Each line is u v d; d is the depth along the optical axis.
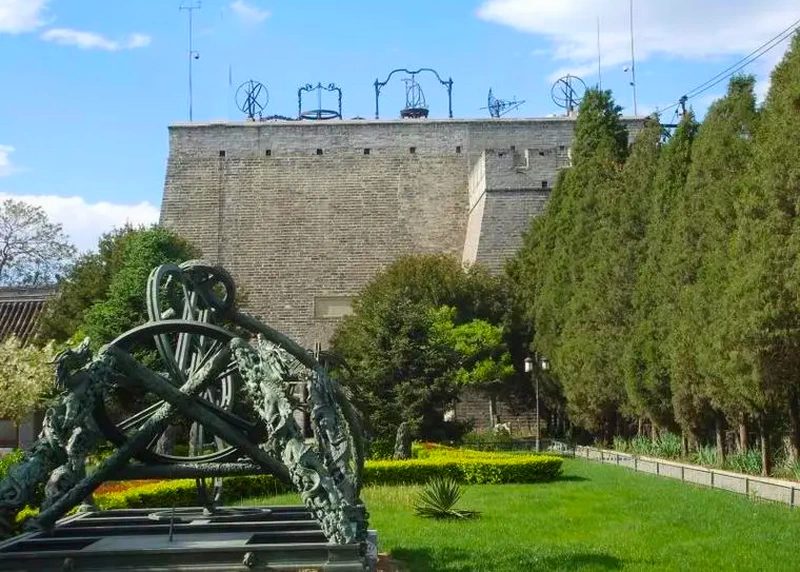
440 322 46.28
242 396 19.14
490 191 61.41
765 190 24.16
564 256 45.28
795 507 20.98
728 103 30.27
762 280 23.84
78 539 10.50
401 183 68.50
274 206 68.00
